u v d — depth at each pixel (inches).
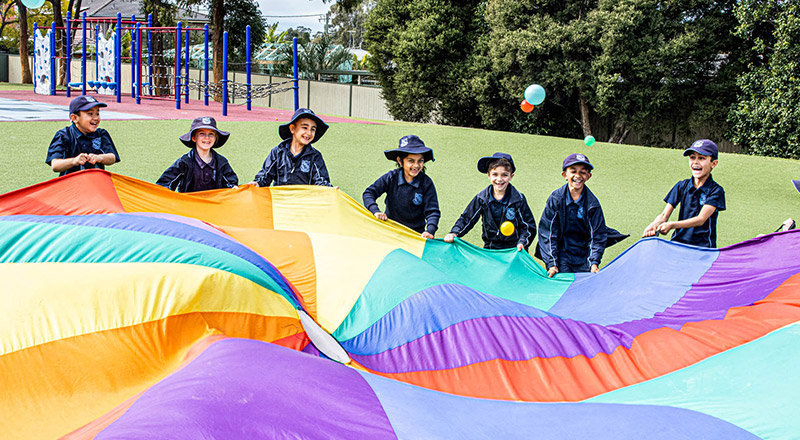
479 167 195.8
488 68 940.6
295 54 640.4
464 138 537.0
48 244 105.6
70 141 180.7
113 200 149.1
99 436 61.4
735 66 791.1
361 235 177.8
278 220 177.9
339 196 185.0
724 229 311.7
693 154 183.9
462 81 989.8
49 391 81.7
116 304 93.4
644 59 799.7
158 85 924.6
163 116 560.7
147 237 111.9
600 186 397.1
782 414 80.8
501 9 890.1
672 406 88.1
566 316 148.7
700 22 794.8
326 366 86.4
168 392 69.2
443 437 70.2
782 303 123.0
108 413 75.0
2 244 104.5
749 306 129.7
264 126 525.0
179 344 93.3
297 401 70.9
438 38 981.2
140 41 729.0
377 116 1178.6
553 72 848.9
